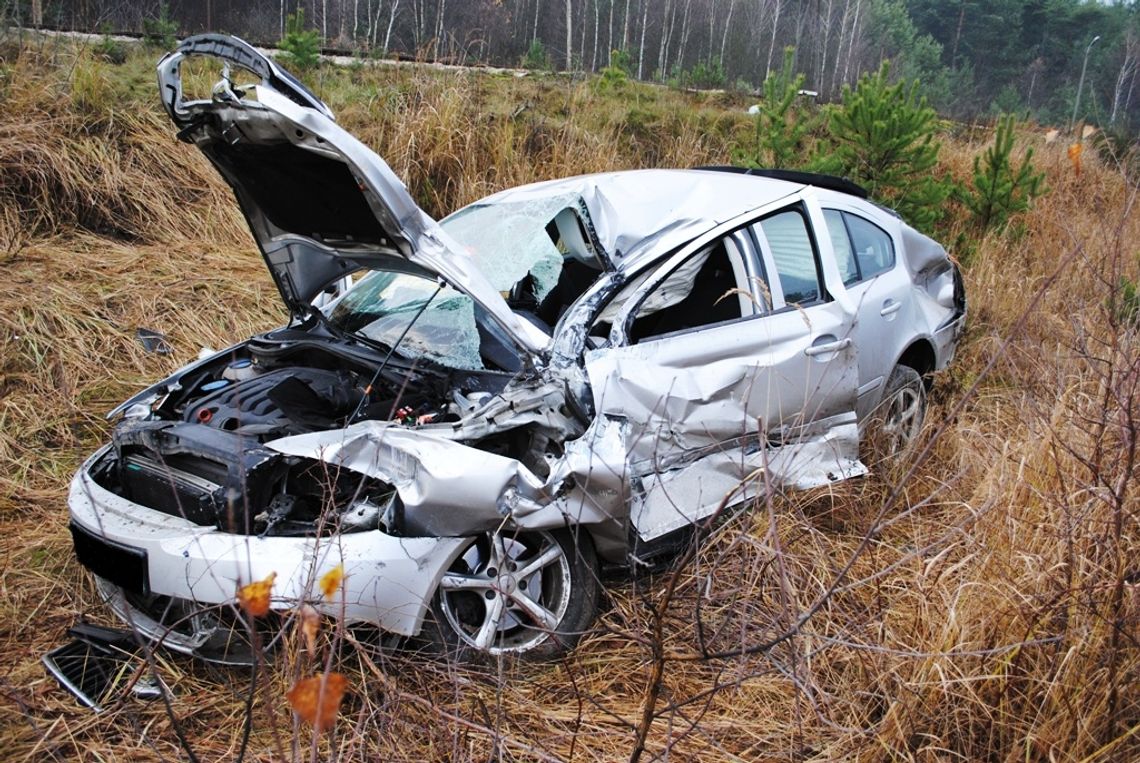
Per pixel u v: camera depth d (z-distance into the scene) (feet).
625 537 10.97
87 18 37.35
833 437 13.78
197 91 27.89
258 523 9.73
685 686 10.21
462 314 12.42
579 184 13.19
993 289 23.71
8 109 24.43
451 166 28.40
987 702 8.93
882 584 10.95
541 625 10.52
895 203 24.48
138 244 23.47
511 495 9.87
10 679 10.11
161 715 9.63
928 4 167.43
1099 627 8.64
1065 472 10.47
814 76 118.62
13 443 15.48
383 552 9.46
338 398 11.48
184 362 18.78
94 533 10.07
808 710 9.46
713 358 12.34
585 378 11.02
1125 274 19.01
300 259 13.32
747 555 11.11
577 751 9.20
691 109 38.93
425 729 9.16
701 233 12.80
